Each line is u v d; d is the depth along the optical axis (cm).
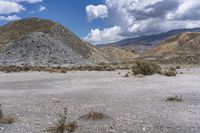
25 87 3038
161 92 2458
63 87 2983
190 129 1255
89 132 1233
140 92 2481
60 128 1262
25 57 10562
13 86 3153
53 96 2314
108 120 1430
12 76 4781
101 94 2384
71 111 1656
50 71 6050
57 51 11356
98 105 1842
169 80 3666
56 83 3434
